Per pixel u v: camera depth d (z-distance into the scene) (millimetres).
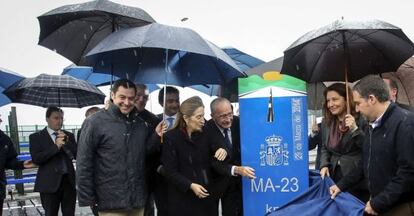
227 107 4422
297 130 4453
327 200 3826
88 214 8328
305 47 4344
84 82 6129
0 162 5387
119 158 4078
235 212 4816
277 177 4469
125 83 4148
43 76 5906
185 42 3848
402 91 5102
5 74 6164
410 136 3004
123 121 4164
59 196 6016
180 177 4094
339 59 4434
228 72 4625
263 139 4484
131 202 4113
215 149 4309
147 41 3773
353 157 4020
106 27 5008
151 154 4438
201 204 4207
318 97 6566
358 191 4133
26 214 8648
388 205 3082
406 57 4117
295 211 3855
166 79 4289
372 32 4125
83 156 4020
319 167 4699
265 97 4492
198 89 6590
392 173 3146
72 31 5051
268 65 5461
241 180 4676
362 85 3221
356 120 4086
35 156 5848
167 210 4605
